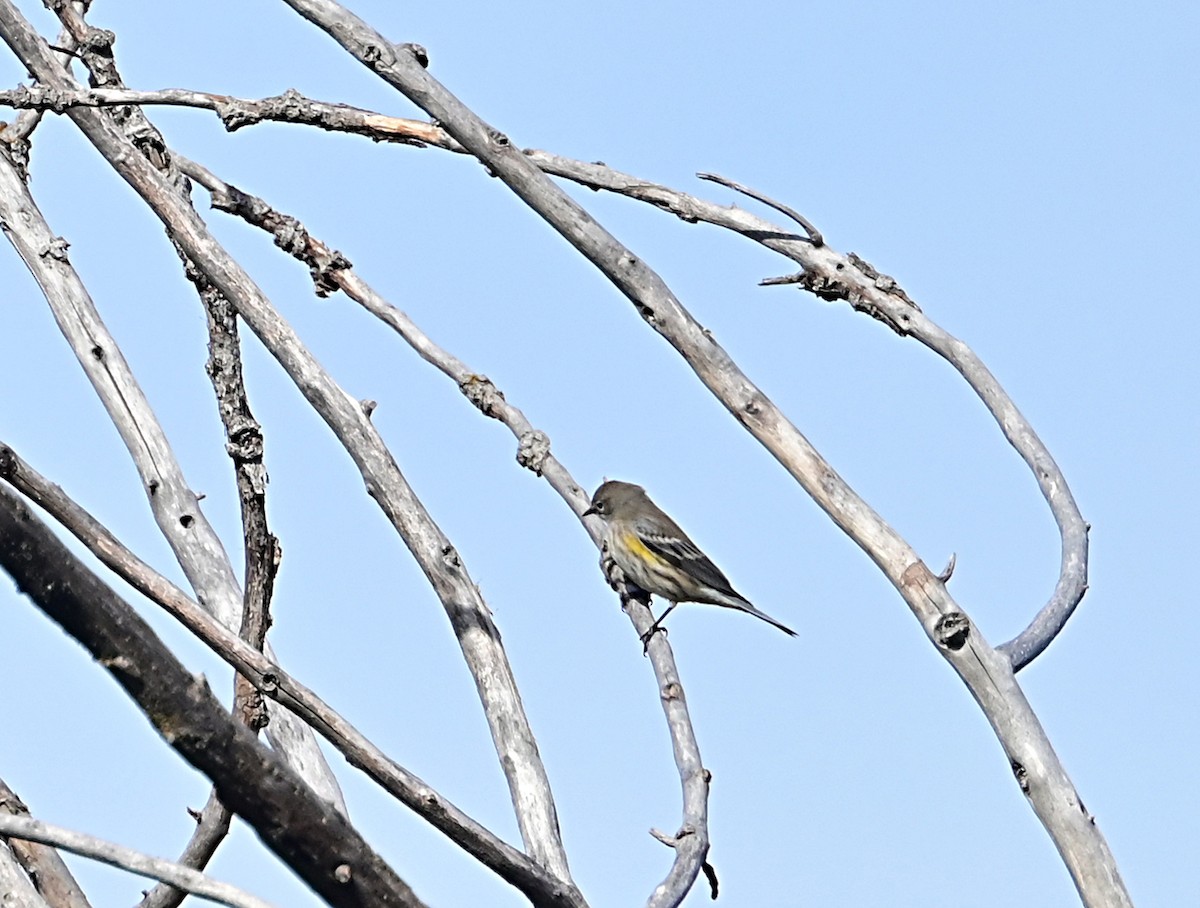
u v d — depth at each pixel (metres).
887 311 13.49
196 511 13.29
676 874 11.51
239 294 12.85
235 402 11.95
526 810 11.91
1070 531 11.43
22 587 6.05
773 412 9.72
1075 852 8.80
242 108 13.45
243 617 11.29
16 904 8.84
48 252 13.91
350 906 6.82
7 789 9.75
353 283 15.24
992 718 9.07
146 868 6.38
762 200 13.82
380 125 13.72
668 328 9.87
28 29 13.48
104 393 13.51
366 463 13.01
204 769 6.50
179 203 12.98
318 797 6.71
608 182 14.34
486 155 10.46
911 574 9.21
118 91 13.12
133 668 6.27
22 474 8.95
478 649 12.62
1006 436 12.46
